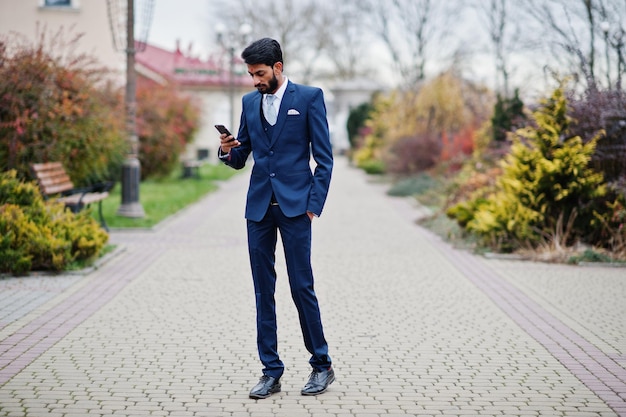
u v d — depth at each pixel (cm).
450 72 2456
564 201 1009
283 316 660
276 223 457
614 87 1113
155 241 1104
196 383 476
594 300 741
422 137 2330
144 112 2072
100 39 2108
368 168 2969
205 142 3472
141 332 597
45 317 637
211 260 947
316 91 453
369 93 5372
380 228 1308
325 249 1061
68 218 870
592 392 466
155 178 2236
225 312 671
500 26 2341
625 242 976
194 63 3575
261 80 440
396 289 787
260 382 458
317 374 464
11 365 504
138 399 445
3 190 873
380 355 546
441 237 1182
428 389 471
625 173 1038
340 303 718
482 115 2284
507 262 961
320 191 446
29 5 2072
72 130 1275
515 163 1040
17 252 798
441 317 666
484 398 454
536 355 548
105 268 871
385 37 3497
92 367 504
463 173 1673
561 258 954
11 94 1188
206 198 1859
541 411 432
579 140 1002
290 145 452
